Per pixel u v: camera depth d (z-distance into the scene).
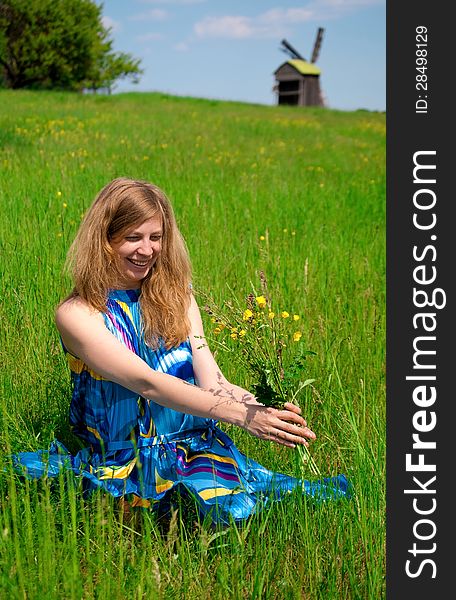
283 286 5.29
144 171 9.50
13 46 39.75
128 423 3.02
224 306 4.59
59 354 4.02
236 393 3.09
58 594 2.41
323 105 55.34
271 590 2.61
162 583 2.57
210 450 3.09
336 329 4.86
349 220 8.12
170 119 20.34
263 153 14.48
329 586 2.63
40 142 12.38
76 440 3.43
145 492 2.91
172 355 3.13
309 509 2.93
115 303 3.05
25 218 6.25
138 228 2.93
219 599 2.55
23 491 2.77
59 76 41.62
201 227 6.80
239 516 2.80
